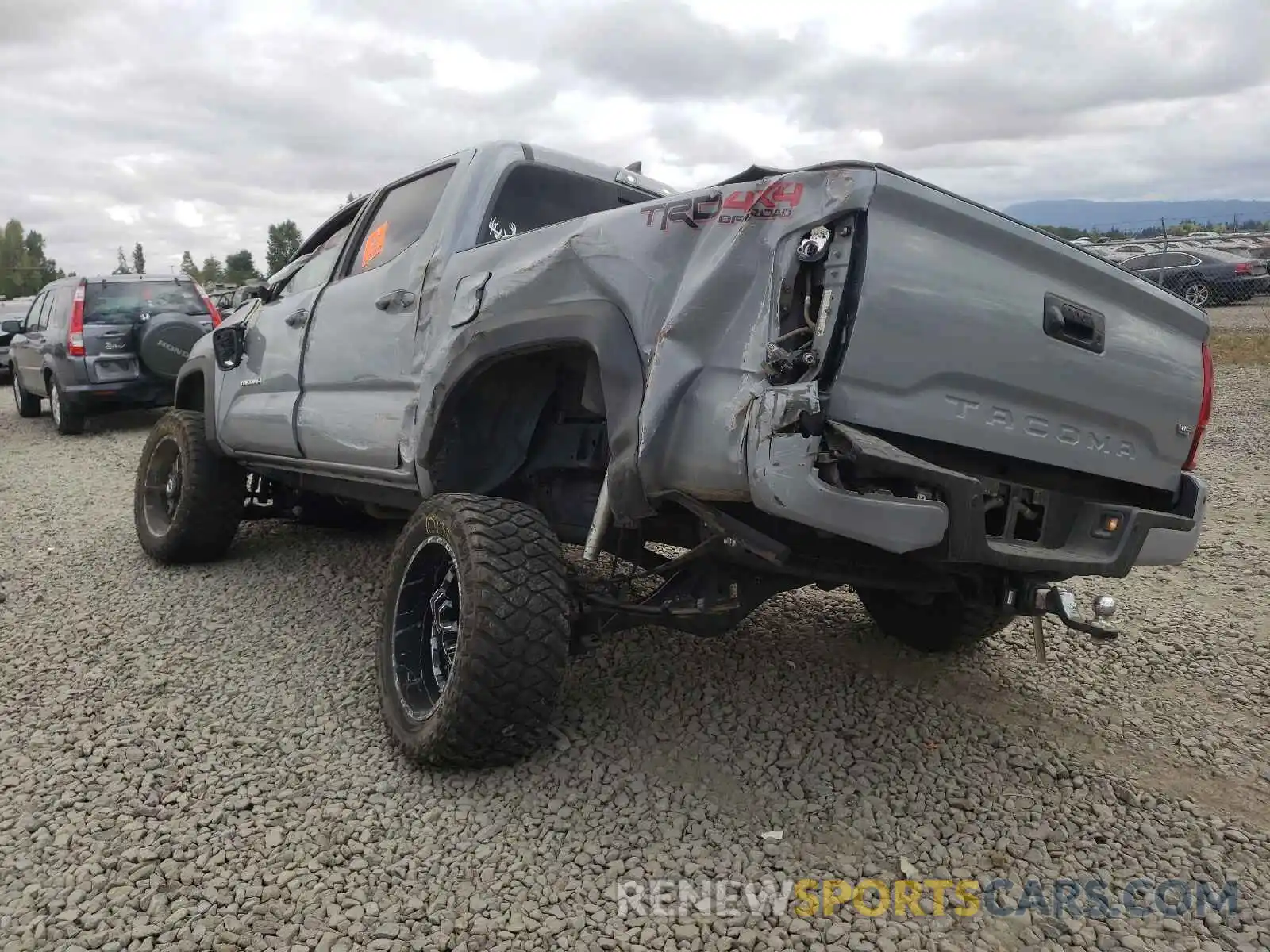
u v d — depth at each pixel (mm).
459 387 3242
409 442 3514
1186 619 4625
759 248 2365
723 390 2365
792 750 3143
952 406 2594
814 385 2260
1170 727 3477
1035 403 2811
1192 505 3291
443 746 2822
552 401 3482
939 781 2996
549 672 2781
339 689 3672
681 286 2512
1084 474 3049
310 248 5227
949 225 2500
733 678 3727
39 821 2752
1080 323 2855
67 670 3910
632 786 2900
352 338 4031
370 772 3014
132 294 11383
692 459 2416
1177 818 2836
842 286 2271
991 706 3596
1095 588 5102
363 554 5625
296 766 3078
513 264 3152
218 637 4262
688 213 2549
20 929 2287
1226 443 8852
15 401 15805
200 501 5168
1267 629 4480
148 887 2447
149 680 3781
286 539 6039
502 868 2512
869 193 2268
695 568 2814
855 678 3789
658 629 4219
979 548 2438
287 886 2443
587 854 2566
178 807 2824
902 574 2900
